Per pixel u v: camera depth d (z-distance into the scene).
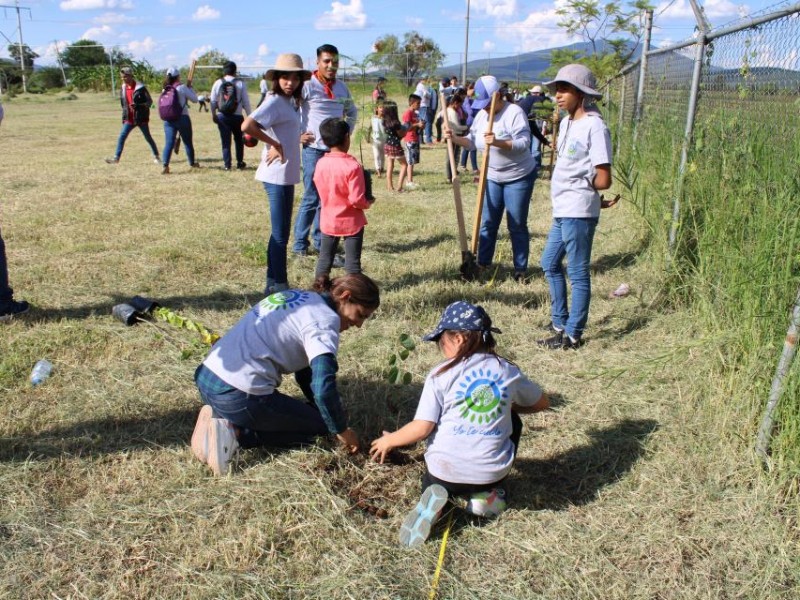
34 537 2.72
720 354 3.62
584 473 3.23
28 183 10.53
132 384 4.00
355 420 3.66
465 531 2.84
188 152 12.30
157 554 2.65
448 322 2.90
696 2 5.18
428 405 2.90
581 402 3.88
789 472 2.94
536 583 2.57
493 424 2.82
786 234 3.33
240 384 3.09
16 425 3.49
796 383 2.94
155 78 43.88
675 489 3.08
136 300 5.03
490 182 5.91
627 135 9.29
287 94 5.19
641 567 2.65
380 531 2.83
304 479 3.10
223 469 3.13
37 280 5.80
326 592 2.49
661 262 5.38
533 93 11.88
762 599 2.48
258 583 2.51
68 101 41.97
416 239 7.61
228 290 5.72
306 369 3.54
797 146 3.46
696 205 4.95
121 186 10.42
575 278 4.44
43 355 4.32
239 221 8.13
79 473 3.15
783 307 3.23
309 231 7.02
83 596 2.44
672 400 3.84
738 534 2.79
